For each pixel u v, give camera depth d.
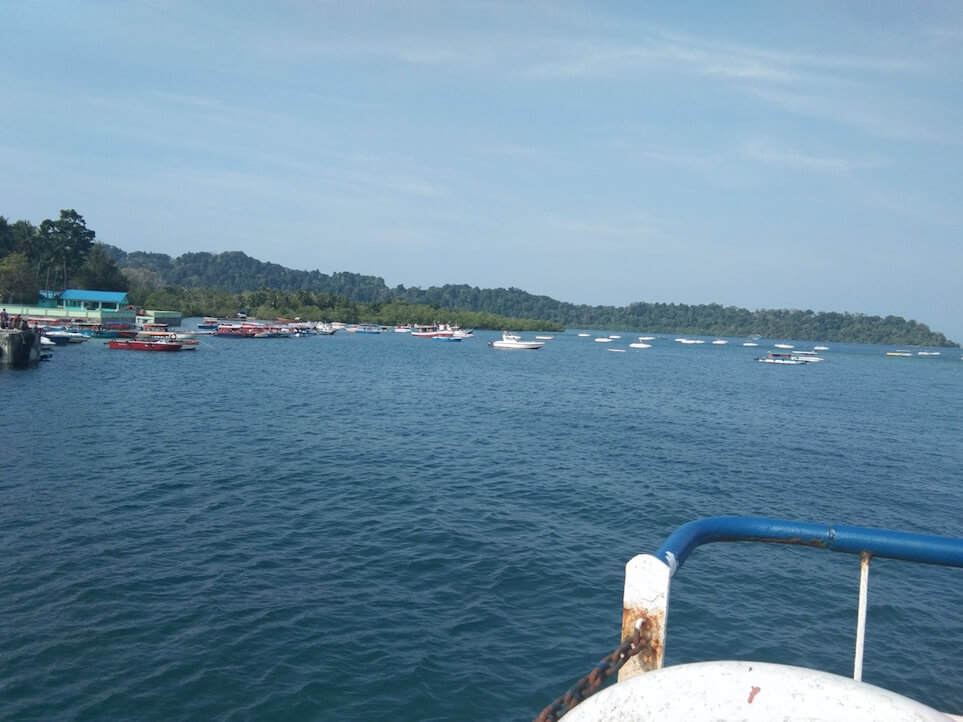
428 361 99.12
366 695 12.32
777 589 17.34
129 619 14.65
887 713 2.06
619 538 21.31
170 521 21.17
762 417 52.72
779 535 3.18
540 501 25.11
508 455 33.31
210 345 109.38
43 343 91.62
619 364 112.75
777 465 33.66
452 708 12.06
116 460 28.95
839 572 18.62
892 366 149.50
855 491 28.86
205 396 50.50
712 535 3.20
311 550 19.14
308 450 32.59
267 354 97.56
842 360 167.75
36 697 11.89
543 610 15.88
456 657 13.66
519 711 12.08
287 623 14.70
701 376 93.75
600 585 17.42
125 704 11.80
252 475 27.23
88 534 19.73
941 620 15.84
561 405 54.81
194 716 11.55
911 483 30.97
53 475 26.09
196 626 14.44
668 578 2.82
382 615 15.29
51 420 37.78
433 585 17.06
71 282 157.38
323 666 13.12
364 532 20.78
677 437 40.94
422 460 31.38
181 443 33.00
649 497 26.27
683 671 2.31
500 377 78.81
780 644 14.54
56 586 16.14
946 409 64.88
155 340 98.50
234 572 17.38
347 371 77.25
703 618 15.58
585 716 2.23
